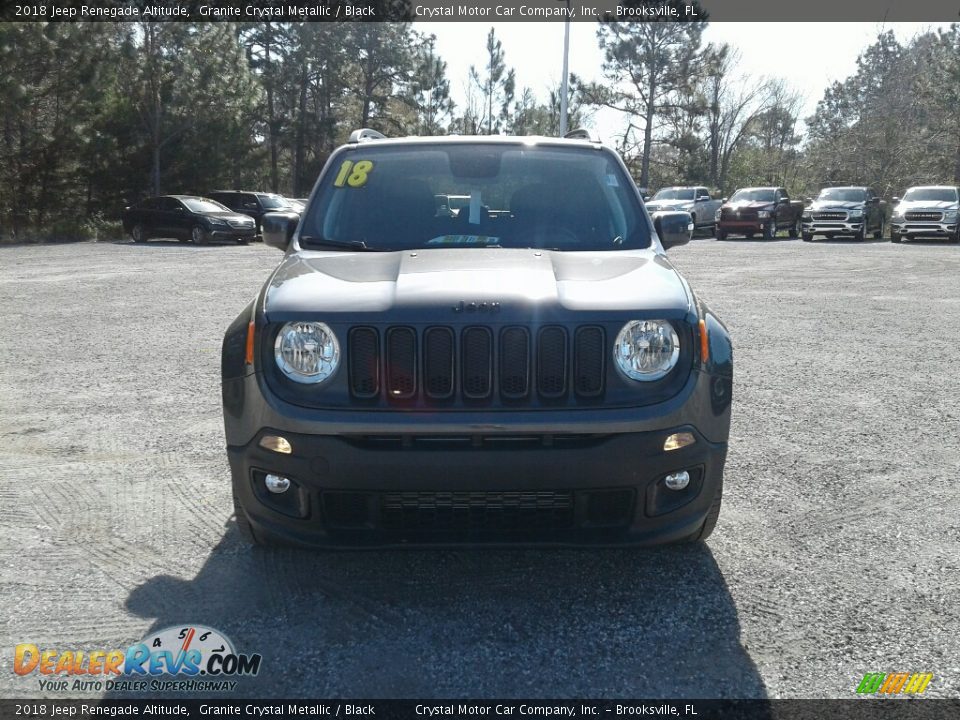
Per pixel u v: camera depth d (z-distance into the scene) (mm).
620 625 3164
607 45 49188
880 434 5570
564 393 3031
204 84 36594
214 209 27297
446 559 3742
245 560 3727
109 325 10062
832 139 52250
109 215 35406
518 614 3254
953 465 4945
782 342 8867
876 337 9172
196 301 12242
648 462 3012
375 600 3367
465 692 2744
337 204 4320
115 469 4922
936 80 43812
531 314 3027
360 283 3311
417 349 3016
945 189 27703
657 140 51594
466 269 3410
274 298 3236
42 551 3809
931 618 3199
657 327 3072
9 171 30297
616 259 3730
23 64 28328
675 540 3184
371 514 3059
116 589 3451
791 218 31625
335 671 2865
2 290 13586
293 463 3018
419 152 4566
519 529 3098
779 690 2748
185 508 4324
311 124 51125
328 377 3043
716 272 16844
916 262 19234
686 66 48781
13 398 6555
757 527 4062
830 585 3473
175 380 7180
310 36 49406
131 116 35219
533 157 4520
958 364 7746
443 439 2996
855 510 4270
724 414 3182
